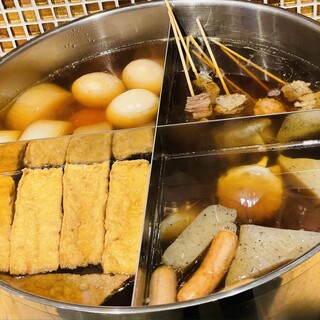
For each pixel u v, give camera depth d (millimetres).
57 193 401
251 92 454
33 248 367
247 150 430
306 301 314
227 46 509
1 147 431
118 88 474
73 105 475
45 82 505
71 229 374
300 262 278
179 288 322
